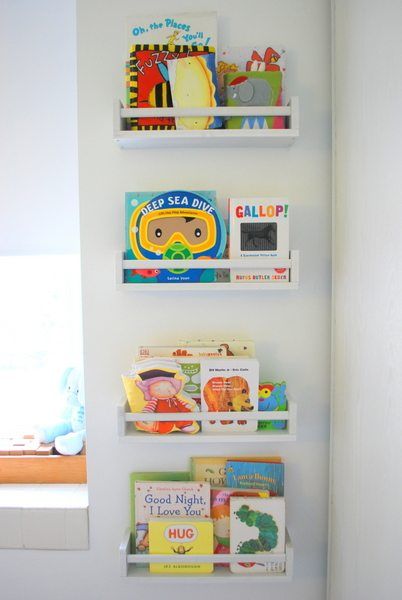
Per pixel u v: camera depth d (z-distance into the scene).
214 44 1.02
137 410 0.99
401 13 0.73
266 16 1.06
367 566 0.88
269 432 1.01
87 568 1.14
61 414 1.31
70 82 1.20
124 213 1.08
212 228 1.00
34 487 1.23
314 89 1.07
